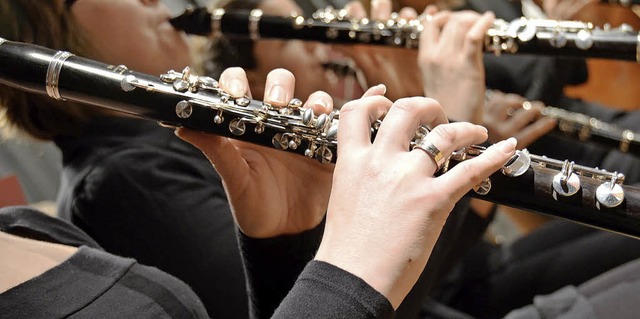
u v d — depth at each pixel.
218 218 1.55
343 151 0.87
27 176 2.88
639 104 2.53
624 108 2.53
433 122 0.93
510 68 2.40
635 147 2.07
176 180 1.57
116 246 1.54
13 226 1.09
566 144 2.32
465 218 1.77
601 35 1.70
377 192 0.82
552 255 2.10
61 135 1.62
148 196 1.54
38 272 0.91
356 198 0.83
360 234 0.81
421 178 0.83
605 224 0.93
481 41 1.73
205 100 1.02
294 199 1.25
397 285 0.80
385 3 2.03
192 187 1.57
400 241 0.80
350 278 0.79
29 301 0.87
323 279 0.80
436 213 0.81
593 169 0.95
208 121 1.03
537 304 1.63
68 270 0.93
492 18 1.74
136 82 1.02
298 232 1.26
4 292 0.87
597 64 2.48
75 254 0.96
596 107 2.42
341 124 0.89
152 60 1.71
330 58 2.07
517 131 2.05
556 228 2.16
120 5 1.63
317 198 1.26
